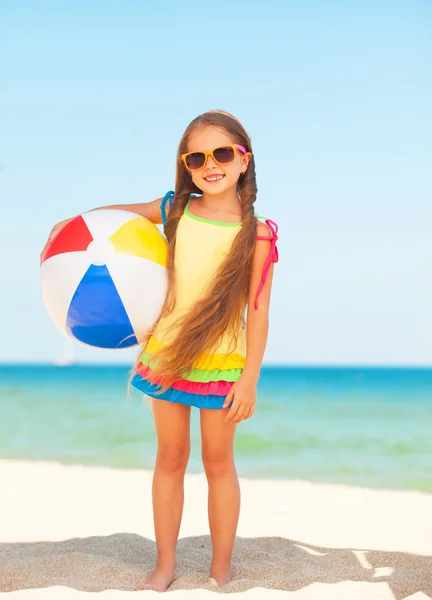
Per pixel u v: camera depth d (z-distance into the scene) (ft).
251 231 9.37
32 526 13.70
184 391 9.30
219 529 9.57
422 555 11.34
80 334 9.26
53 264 9.25
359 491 18.72
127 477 20.93
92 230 9.34
